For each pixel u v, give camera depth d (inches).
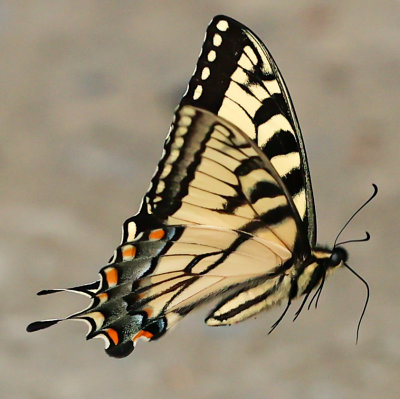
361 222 51.1
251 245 38.4
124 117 61.4
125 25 72.3
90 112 62.0
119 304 38.3
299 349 45.1
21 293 46.4
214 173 38.0
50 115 61.6
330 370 44.6
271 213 38.3
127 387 44.4
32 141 58.8
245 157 38.0
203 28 71.5
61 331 45.5
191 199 38.2
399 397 44.0
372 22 70.5
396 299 46.2
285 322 45.7
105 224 50.7
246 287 38.5
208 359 44.9
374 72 65.4
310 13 71.4
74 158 57.0
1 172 55.3
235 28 37.9
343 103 62.4
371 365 44.7
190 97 37.8
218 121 37.7
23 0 75.7
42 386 44.4
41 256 47.7
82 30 71.7
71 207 52.1
